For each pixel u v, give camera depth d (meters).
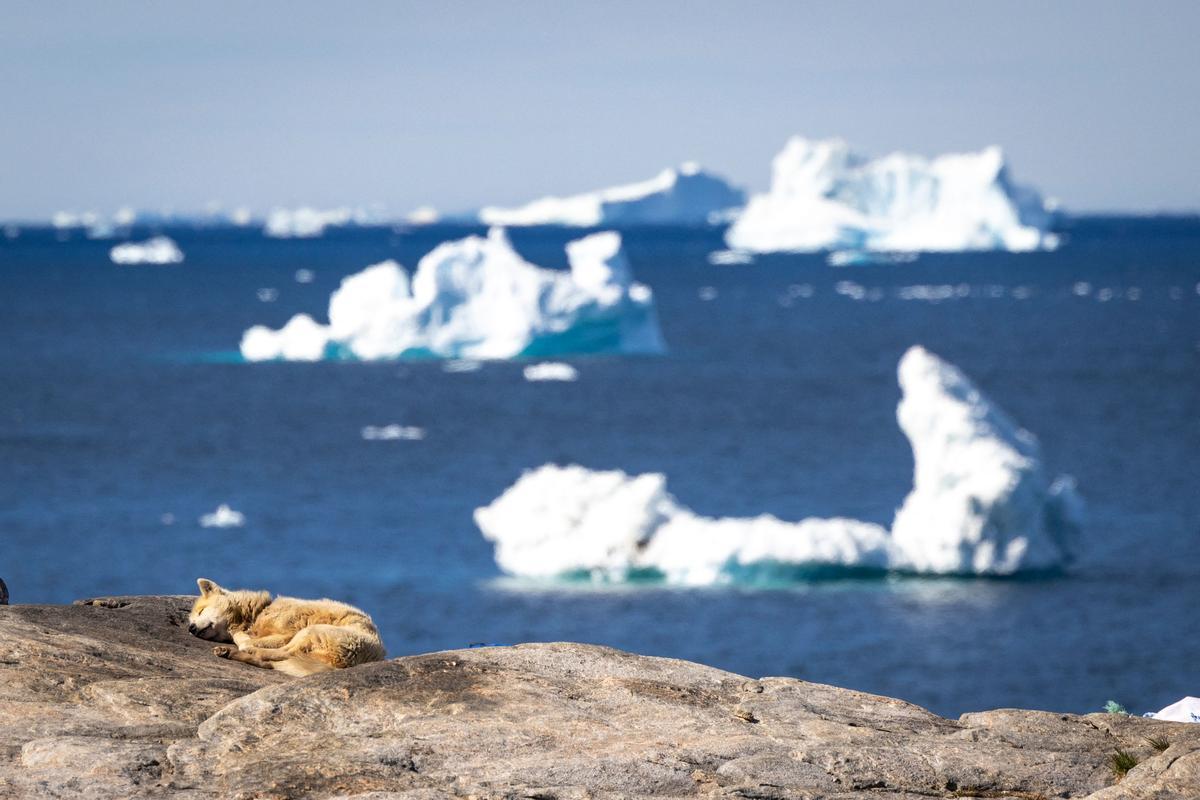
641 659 12.43
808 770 9.87
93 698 10.85
